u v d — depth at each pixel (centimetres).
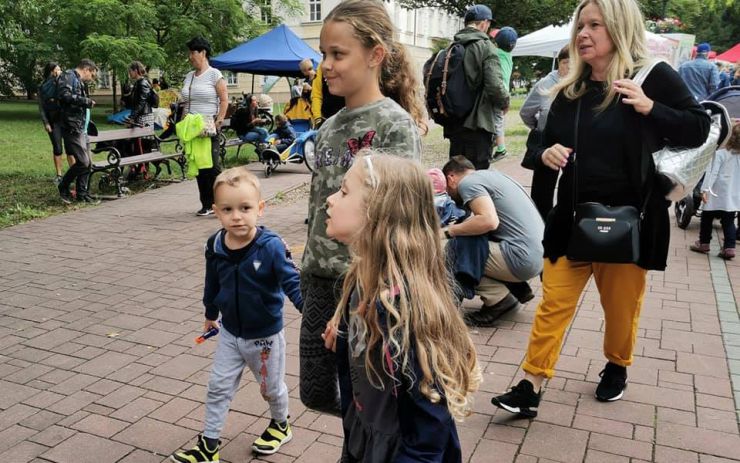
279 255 277
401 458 164
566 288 316
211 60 1622
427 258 172
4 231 748
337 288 232
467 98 613
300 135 1181
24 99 3741
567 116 310
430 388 162
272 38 1644
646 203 298
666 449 303
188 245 680
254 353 290
